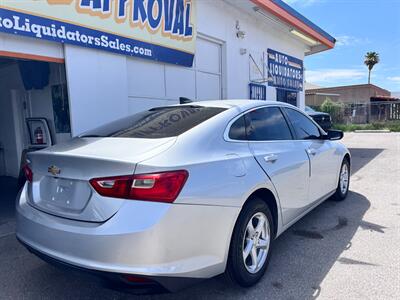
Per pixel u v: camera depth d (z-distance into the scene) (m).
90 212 2.28
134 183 2.19
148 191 2.18
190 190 2.32
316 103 41.25
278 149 3.44
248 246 2.88
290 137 3.85
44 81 6.27
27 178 2.91
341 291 2.80
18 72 7.45
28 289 2.96
